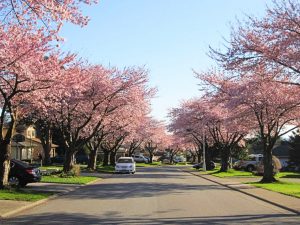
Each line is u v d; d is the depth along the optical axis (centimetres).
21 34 1809
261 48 2066
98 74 3531
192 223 1259
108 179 3538
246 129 3956
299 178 3953
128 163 4675
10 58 1750
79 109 3553
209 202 1859
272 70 2178
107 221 1294
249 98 2820
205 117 5041
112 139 6150
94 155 5066
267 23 2030
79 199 1945
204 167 5434
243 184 2962
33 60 1923
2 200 1739
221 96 3319
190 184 3019
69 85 2333
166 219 1338
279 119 3234
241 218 1381
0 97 2195
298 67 2030
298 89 2602
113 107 3750
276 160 4159
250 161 5291
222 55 2216
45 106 2564
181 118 5822
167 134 9725
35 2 1230
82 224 1233
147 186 2762
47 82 2130
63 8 1265
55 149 7750
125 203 1789
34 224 1232
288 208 1616
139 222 1274
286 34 1994
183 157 12888
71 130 3756
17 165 2422
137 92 3772
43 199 1844
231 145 4972
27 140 7025
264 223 1274
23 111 2562
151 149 9819
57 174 3522
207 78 3631
